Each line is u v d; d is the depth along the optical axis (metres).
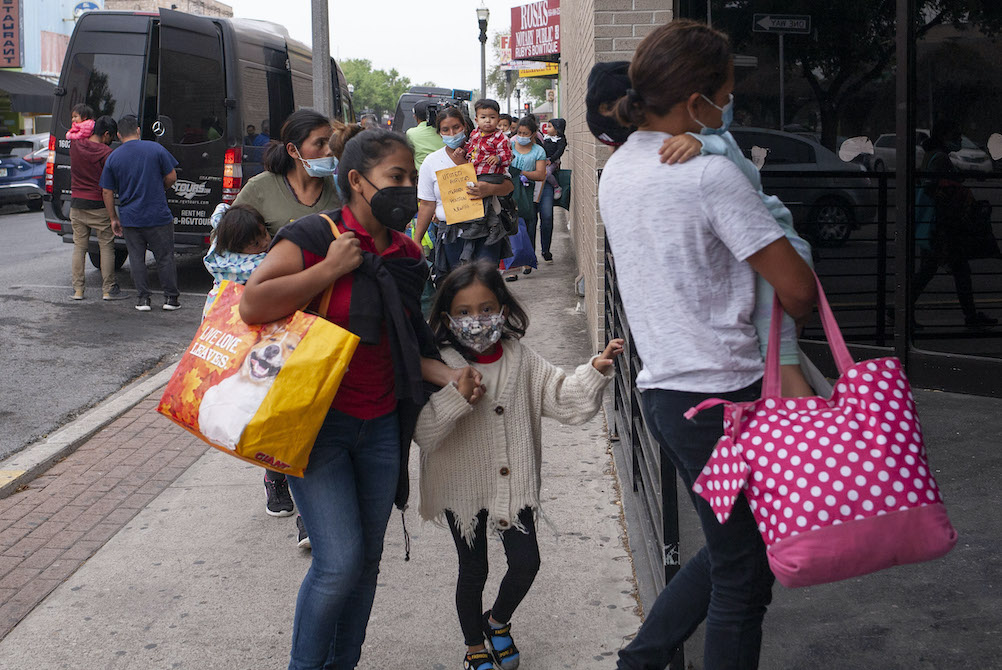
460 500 3.08
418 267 2.84
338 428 2.75
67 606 3.89
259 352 2.57
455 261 6.97
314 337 2.56
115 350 8.27
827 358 6.51
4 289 10.86
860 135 6.46
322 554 2.74
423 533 4.44
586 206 8.28
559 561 4.05
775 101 6.56
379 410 2.80
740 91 6.56
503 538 3.17
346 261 2.60
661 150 2.23
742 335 2.24
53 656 3.52
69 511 4.87
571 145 14.05
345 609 2.98
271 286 2.57
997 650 3.10
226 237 3.94
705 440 2.26
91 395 7.01
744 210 2.13
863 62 6.40
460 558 3.21
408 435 2.91
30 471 5.32
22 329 8.95
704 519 2.34
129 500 5.00
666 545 3.02
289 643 3.56
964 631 3.22
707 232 2.18
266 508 4.80
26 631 3.70
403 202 2.65
